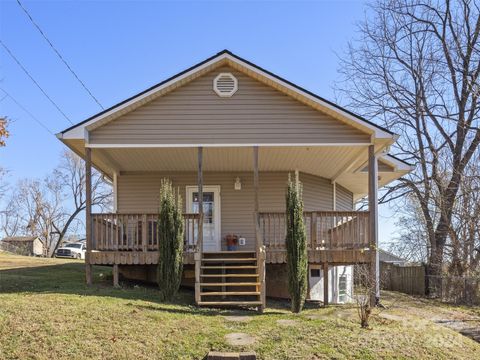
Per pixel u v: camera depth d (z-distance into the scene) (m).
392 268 21.48
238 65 12.91
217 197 16.62
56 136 12.41
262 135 12.91
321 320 10.08
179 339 8.29
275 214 13.07
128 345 7.84
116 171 16.16
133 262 12.63
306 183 17.11
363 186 19.88
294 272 11.09
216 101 13.01
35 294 10.59
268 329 9.16
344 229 12.91
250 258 13.18
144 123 12.87
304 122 12.95
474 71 20.97
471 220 18.98
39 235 54.09
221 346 8.13
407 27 22.55
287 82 12.71
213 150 13.59
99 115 12.55
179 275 11.42
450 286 17.20
